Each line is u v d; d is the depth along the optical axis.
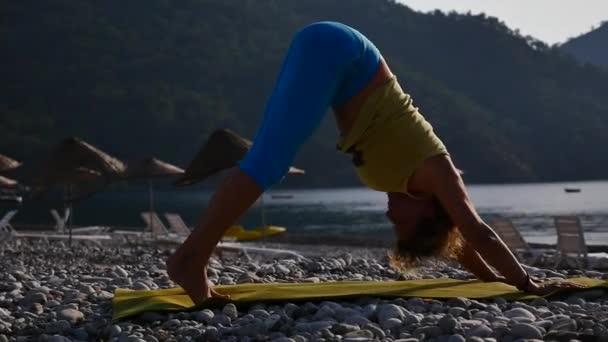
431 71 198.75
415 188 5.29
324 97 5.15
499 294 5.43
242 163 5.17
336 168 136.12
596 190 115.69
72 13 160.00
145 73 147.88
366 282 6.05
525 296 5.38
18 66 140.00
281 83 5.23
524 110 185.38
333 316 4.96
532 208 70.12
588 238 35.31
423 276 7.45
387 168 5.25
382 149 5.23
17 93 134.25
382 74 5.27
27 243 21.06
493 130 156.62
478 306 5.07
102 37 153.50
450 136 149.62
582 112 181.75
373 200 94.69
